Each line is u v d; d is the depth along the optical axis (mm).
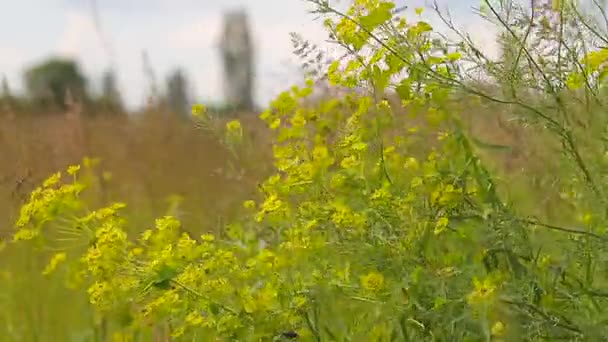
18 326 4312
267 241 3330
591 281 2857
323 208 3053
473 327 2779
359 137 3092
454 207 2957
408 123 3258
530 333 2711
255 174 4273
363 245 2945
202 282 2936
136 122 6281
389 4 2918
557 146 3057
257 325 2914
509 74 2920
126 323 3010
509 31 2928
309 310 2973
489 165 3123
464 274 2832
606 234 2834
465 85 2930
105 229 3025
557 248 2938
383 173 3078
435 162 3047
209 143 5434
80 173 5574
